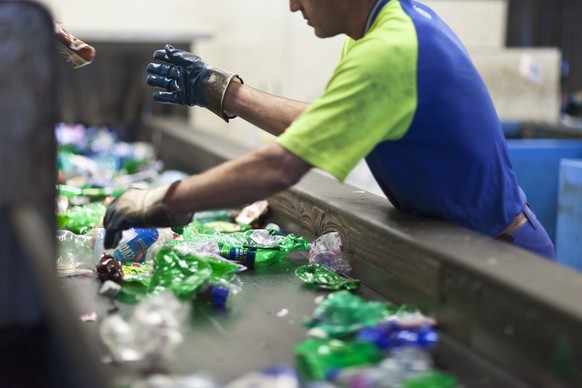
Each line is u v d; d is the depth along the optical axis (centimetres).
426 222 186
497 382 141
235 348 153
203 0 577
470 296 152
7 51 149
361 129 166
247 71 600
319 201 219
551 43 637
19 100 150
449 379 135
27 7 149
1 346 150
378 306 162
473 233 175
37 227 148
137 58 483
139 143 476
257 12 593
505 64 546
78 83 474
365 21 184
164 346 146
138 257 204
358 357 143
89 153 411
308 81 612
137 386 133
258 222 254
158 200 171
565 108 618
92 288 184
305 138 164
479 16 635
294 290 187
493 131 188
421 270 167
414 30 175
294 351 151
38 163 152
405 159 184
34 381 145
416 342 153
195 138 369
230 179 166
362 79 166
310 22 190
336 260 200
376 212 198
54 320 136
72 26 551
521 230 199
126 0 558
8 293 150
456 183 186
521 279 143
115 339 146
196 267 179
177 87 224
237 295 183
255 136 596
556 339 132
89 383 121
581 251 336
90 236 210
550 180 411
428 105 175
